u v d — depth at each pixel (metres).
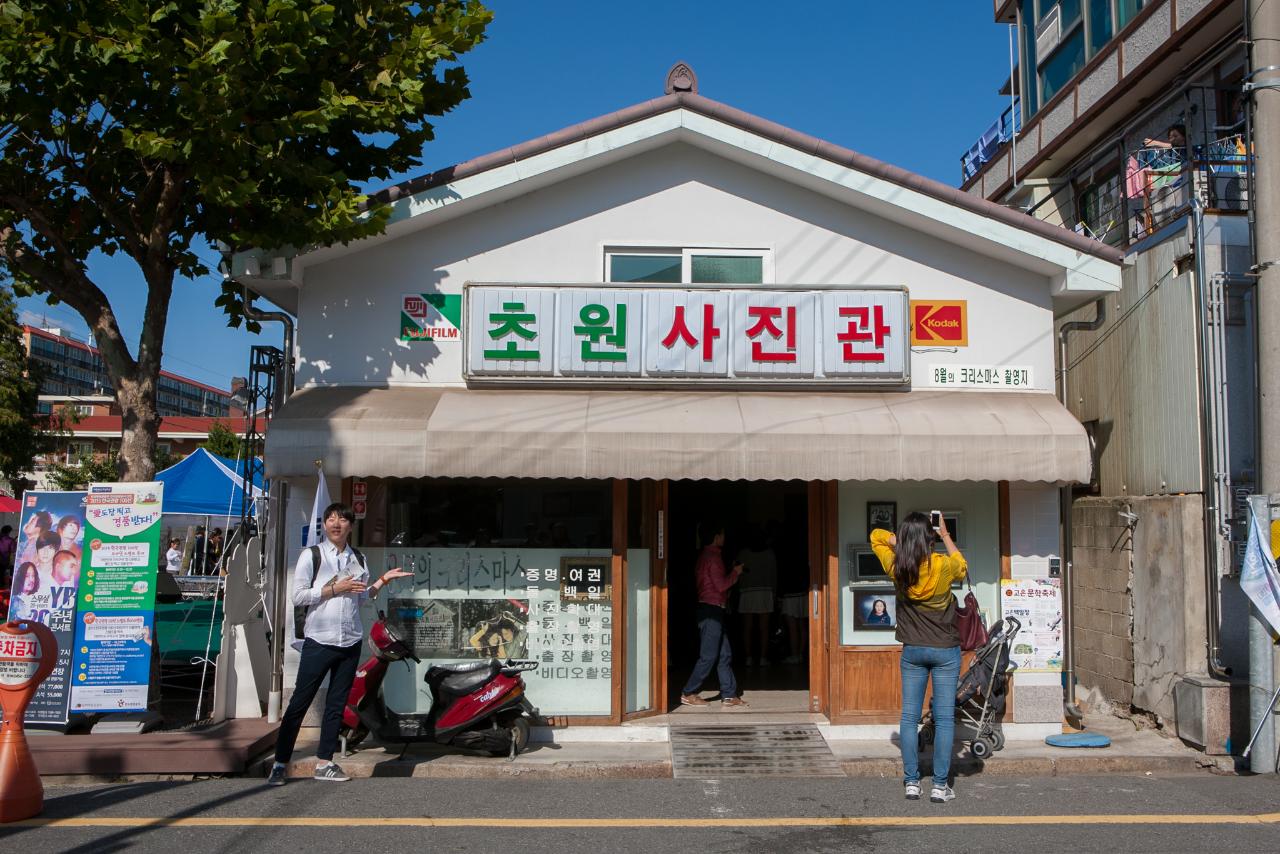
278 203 7.36
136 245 8.55
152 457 8.33
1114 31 11.69
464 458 7.28
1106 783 6.77
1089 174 12.52
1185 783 6.77
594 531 8.04
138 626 7.54
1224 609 7.79
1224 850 5.21
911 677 6.34
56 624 7.53
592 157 7.97
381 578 6.90
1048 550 8.08
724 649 8.73
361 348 8.16
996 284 8.36
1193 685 7.61
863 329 8.02
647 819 5.83
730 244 8.35
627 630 8.10
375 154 8.87
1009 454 7.42
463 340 7.95
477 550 7.98
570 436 7.32
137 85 7.28
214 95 6.83
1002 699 7.38
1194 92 10.40
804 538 12.20
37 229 8.35
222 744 6.95
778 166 8.10
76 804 6.04
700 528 11.57
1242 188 9.02
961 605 8.11
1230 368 7.96
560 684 7.91
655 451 7.32
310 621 6.57
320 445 7.29
